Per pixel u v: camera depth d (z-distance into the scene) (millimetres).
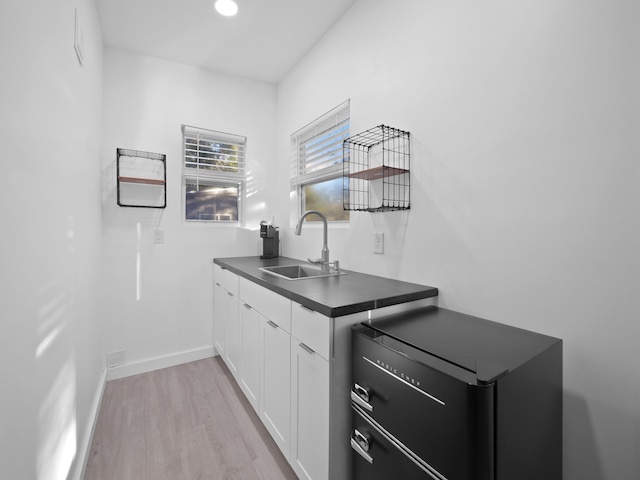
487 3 1278
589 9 981
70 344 1271
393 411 959
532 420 891
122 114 2443
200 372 2518
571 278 1036
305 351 1312
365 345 1077
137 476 1483
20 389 776
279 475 1497
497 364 849
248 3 2016
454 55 1414
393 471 962
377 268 1864
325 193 2576
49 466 992
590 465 993
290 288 1495
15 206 764
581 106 1003
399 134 1694
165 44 2418
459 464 769
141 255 2516
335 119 2357
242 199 3033
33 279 875
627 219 915
